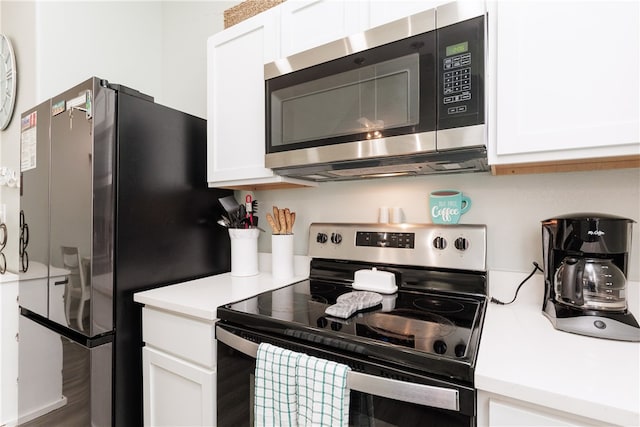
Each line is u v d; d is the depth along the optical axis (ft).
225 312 3.26
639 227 3.03
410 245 4.00
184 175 4.89
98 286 3.78
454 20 2.88
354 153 3.39
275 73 3.99
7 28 6.03
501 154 2.82
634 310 2.98
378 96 3.26
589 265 2.71
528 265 3.56
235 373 3.16
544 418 1.85
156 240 4.45
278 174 4.22
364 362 2.39
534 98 2.67
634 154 2.37
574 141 2.52
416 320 2.93
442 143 2.93
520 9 2.71
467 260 3.65
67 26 5.65
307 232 5.16
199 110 6.58
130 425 4.06
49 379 4.41
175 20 7.00
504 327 2.77
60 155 4.25
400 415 2.27
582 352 2.26
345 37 3.46
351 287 4.25
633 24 2.34
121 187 4.05
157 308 3.86
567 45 2.55
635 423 1.59
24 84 5.61
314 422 2.36
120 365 3.98
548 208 3.47
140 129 4.29
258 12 4.83
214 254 5.35
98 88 3.84
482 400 2.03
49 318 4.42
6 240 6.22
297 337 2.77
